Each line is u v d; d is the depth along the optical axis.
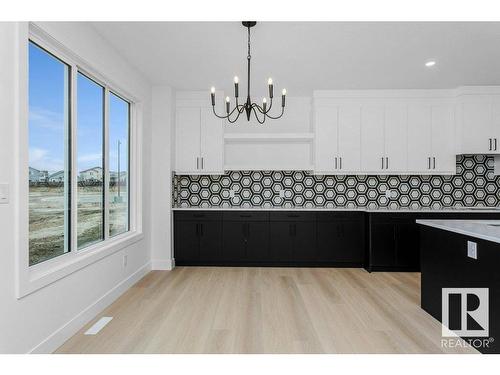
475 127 4.23
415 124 4.36
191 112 4.41
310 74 3.70
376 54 3.12
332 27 2.58
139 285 3.48
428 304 2.71
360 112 4.38
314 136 4.41
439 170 4.35
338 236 4.25
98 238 2.96
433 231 2.64
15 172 1.76
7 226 1.70
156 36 2.73
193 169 4.42
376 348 2.12
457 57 3.20
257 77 3.80
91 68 2.64
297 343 2.19
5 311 1.69
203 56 3.16
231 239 4.29
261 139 4.55
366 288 3.39
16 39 1.76
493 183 4.58
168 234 4.17
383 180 4.66
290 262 4.29
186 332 2.36
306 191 4.70
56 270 2.10
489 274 2.00
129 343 2.19
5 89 1.70
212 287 3.41
